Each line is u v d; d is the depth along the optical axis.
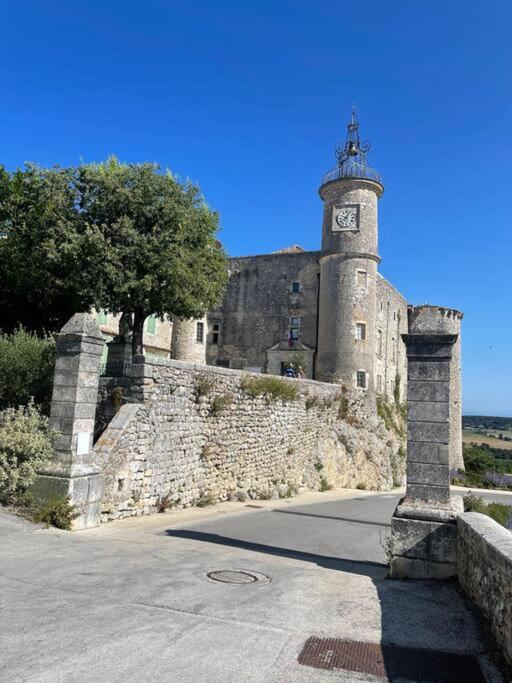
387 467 32.31
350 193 33.94
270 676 3.80
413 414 7.09
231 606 5.23
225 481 15.97
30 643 4.11
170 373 12.98
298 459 22.38
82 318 9.51
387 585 6.39
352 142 34.56
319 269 36.59
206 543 8.68
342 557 8.61
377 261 34.28
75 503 8.93
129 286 16.47
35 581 5.66
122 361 15.56
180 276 17.16
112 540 8.14
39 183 18.03
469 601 5.76
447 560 6.60
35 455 9.10
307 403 23.66
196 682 3.64
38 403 11.84
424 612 5.41
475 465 50.66
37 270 16.92
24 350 12.09
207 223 18.81
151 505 12.02
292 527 11.64
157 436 12.30
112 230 17.03
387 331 40.72
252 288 38.44
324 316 33.66
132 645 4.18
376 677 3.92
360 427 31.17
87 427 9.47
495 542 4.94
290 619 4.99
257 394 18.28
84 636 4.30
